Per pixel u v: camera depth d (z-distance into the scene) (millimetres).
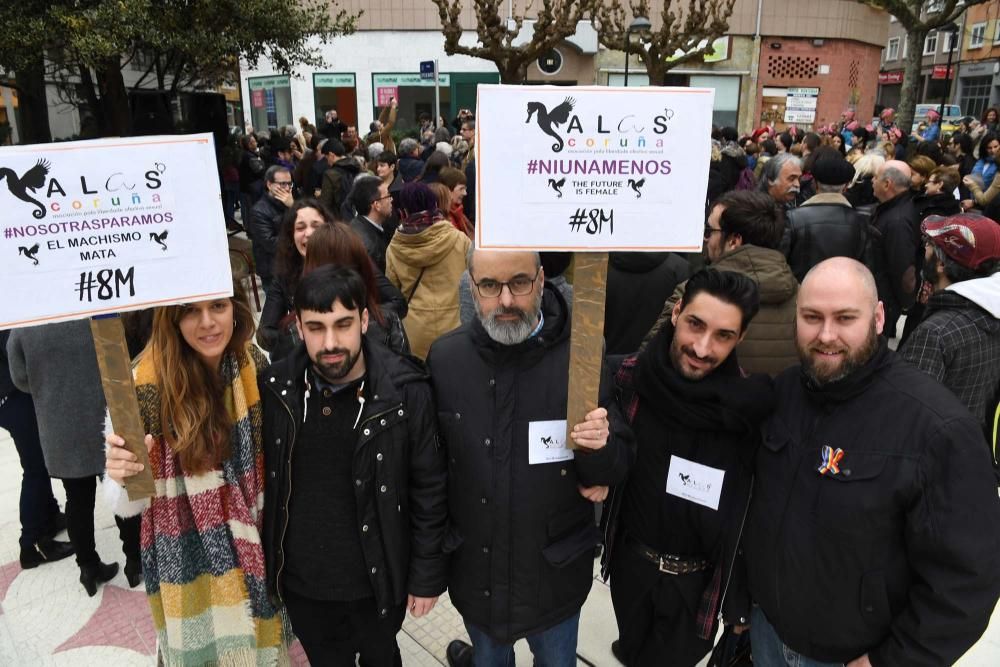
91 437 2832
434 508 1953
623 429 1883
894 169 4406
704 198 1598
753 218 2688
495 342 1868
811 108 20953
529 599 1941
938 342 2307
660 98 1544
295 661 2613
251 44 9578
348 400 1887
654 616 2148
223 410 1873
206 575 1968
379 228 4477
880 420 1586
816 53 20719
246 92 21375
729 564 1892
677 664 2131
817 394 1690
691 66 20297
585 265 1618
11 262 1480
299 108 20312
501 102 1526
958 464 1479
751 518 1799
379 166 6719
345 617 2059
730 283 1789
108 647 2770
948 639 1499
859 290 1581
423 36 19797
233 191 11672
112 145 1534
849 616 1637
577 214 1590
